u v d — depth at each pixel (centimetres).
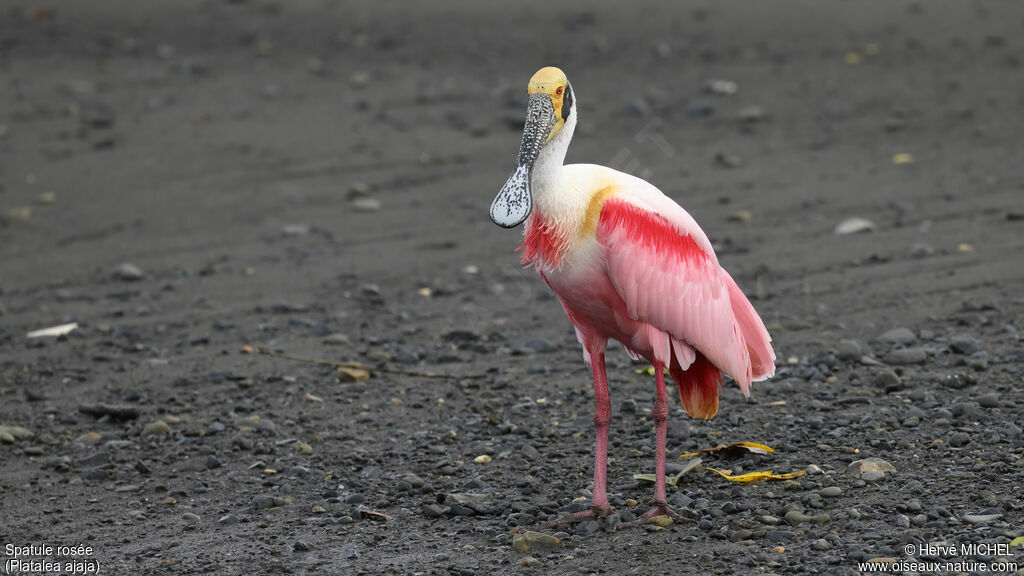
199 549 919
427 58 3228
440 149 2514
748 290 1620
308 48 3356
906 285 1578
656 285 922
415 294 1694
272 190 2269
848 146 2409
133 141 2583
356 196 2222
